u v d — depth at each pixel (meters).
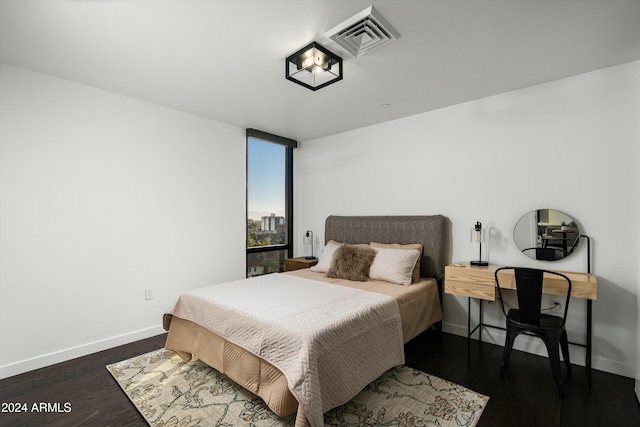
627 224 2.46
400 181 3.78
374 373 2.15
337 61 2.34
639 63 2.42
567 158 2.71
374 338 2.22
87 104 2.86
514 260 2.97
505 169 3.03
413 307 2.82
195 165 3.69
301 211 4.89
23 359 2.50
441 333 3.38
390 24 1.94
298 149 4.94
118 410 2.01
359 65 2.48
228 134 4.04
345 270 3.34
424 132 3.58
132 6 1.77
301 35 2.07
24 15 1.84
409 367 2.58
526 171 2.91
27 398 2.13
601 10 1.81
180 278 3.54
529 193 2.89
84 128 2.84
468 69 2.55
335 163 4.46
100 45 2.19
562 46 2.21
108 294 2.98
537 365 2.62
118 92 3.03
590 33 2.04
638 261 2.37
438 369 2.55
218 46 2.21
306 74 2.60
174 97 3.15
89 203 2.87
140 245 3.21
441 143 3.45
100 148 2.94
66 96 2.74
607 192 2.54
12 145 2.47
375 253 3.44
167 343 2.70
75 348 2.75
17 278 2.48
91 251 2.88
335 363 1.87
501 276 2.62
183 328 2.62
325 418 1.91
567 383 2.33
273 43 2.17
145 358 2.73
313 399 1.62
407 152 3.72
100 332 2.92
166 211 3.42
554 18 1.89
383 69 2.55
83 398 2.13
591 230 2.60
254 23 1.94
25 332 2.51
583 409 2.01
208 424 1.86
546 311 2.77
